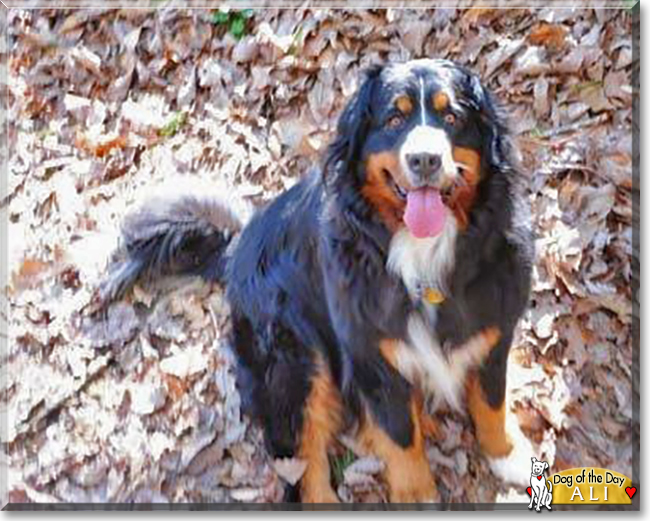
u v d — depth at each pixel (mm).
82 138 2938
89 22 3094
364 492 2271
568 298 2432
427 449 2301
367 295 2105
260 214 2373
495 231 2072
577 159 2600
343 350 2188
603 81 2695
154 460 2363
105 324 2586
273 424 2287
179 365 2486
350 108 2078
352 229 2096
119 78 3014
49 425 2455
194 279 2600
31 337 2594
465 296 2102
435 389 2221
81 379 2504
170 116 2936
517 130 2652
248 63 2941
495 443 2240
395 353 2133
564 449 2268
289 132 2807
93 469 2369
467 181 2035
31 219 2818
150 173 2852
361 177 2072
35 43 3092
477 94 2037
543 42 2783
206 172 2816
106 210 2803
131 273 2584
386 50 2863
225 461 2352
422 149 1943
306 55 2896
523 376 2355
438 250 2076
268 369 2281
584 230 2506
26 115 3008
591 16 2779
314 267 2197
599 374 2344
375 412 2188
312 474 2277
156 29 3049
